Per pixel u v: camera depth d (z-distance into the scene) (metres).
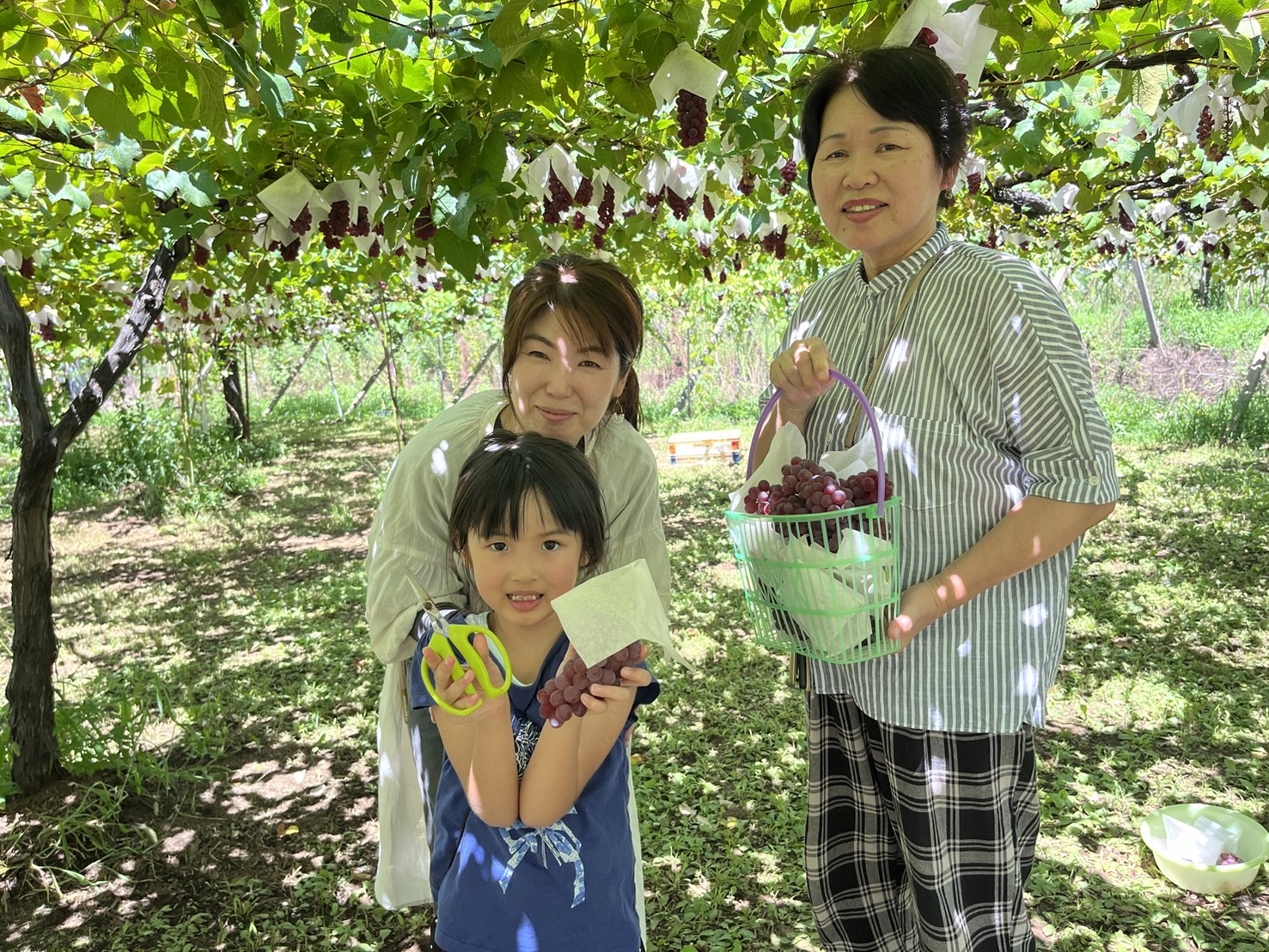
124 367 3.47
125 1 1.68
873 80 1.49
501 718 1.38
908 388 1.61
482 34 2.00
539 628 1.51
